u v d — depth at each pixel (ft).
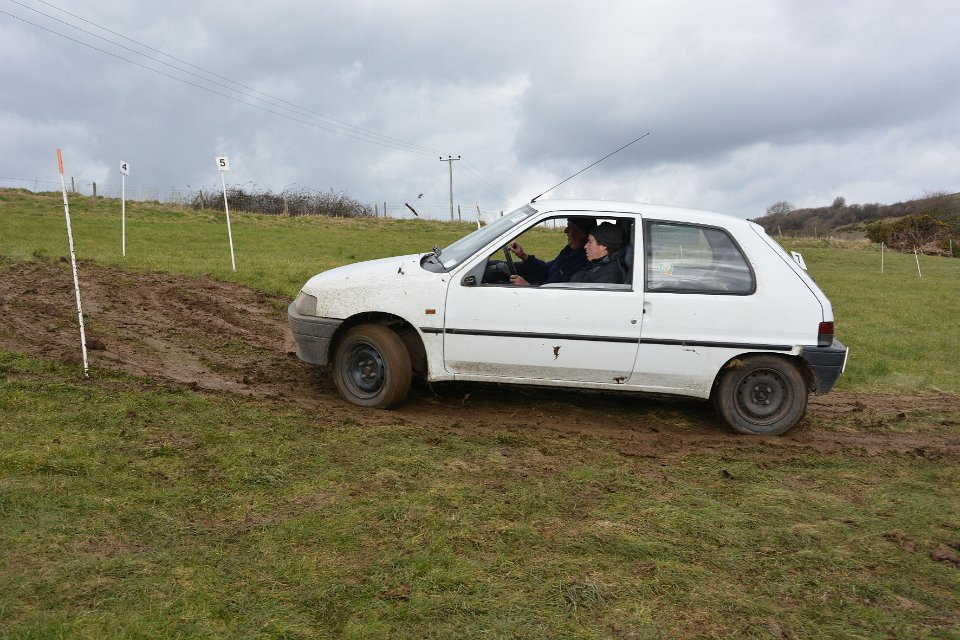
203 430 15.48
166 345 24.79
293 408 17.93
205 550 10.53
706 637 9.25
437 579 10.14
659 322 18.04
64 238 66.39
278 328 30.42
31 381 17.70
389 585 9.94
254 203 147.33
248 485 12.93
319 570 10.22
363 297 18.63
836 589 10.66
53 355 21.04
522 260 20.98
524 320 18.13
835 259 123.65
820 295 18.33
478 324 18.25
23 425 14.75
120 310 30.35
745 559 11.47
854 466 16.85
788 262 18.52
